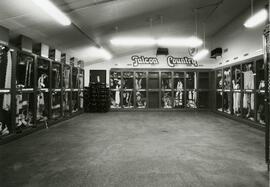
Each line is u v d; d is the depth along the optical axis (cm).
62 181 215
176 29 716
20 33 419
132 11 466
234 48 671
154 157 291
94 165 260
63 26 454
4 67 372
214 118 687
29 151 320
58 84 596
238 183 210
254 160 277
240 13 618
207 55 920
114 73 919
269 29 254
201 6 527
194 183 210
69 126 538
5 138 365
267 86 253
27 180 217
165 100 916
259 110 500
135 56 934
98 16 448
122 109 897
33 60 461
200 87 918
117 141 381
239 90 608
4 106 376
